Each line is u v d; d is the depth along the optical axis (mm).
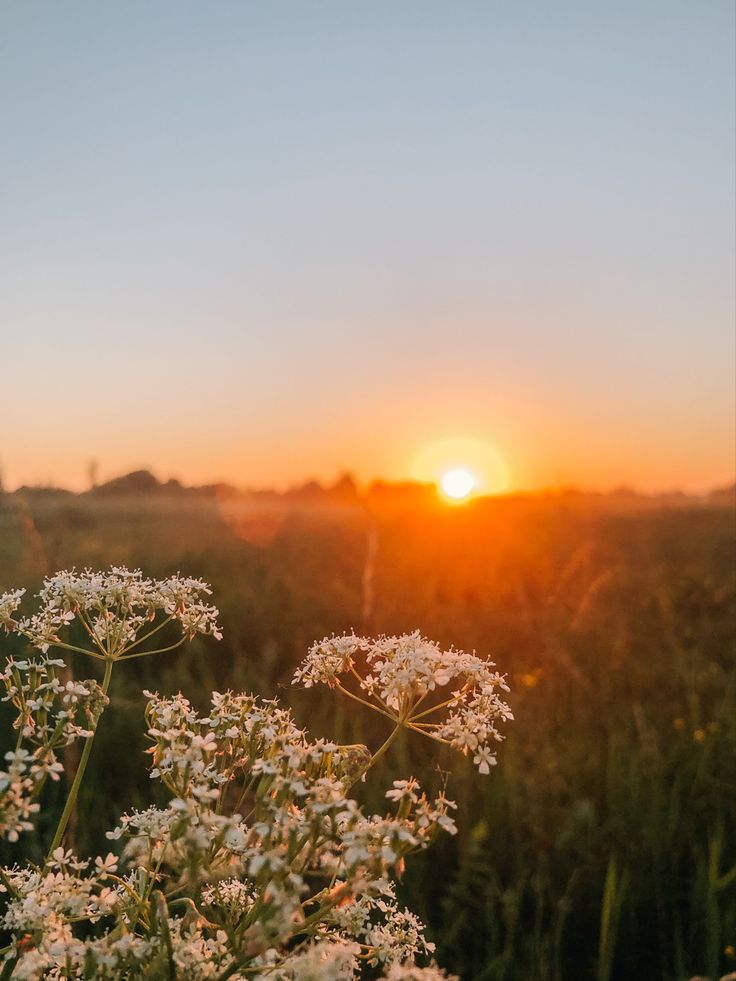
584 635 7230
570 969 3631
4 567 8117
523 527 15938
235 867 1692
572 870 3953
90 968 1605
